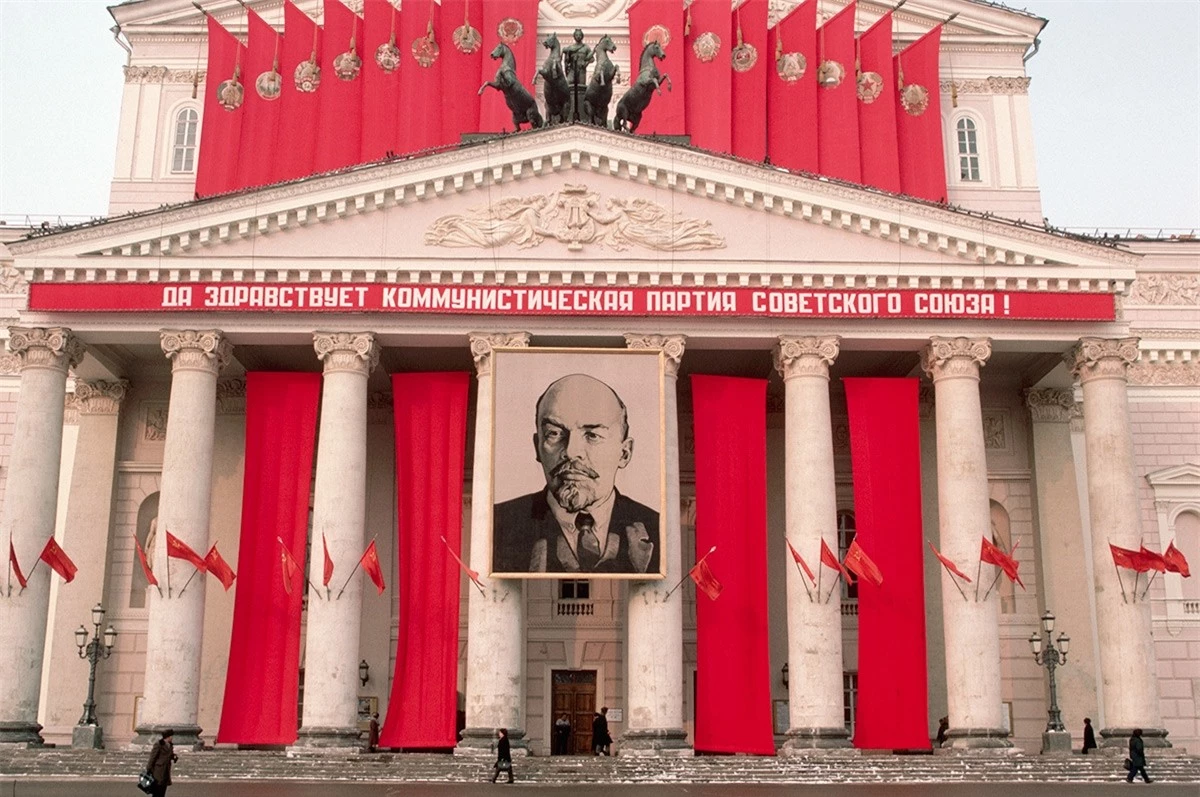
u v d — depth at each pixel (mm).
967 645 41969
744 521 43469
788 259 43719
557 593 50969
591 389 42625
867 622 42906
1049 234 43938
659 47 47188
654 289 43500
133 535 49938
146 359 50125
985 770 39281
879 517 43531
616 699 49844
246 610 42438
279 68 55844
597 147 44000
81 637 48562
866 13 59781
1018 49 60000
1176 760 40594
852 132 55250
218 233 43250
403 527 43219
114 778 37406
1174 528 52406
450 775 38562
